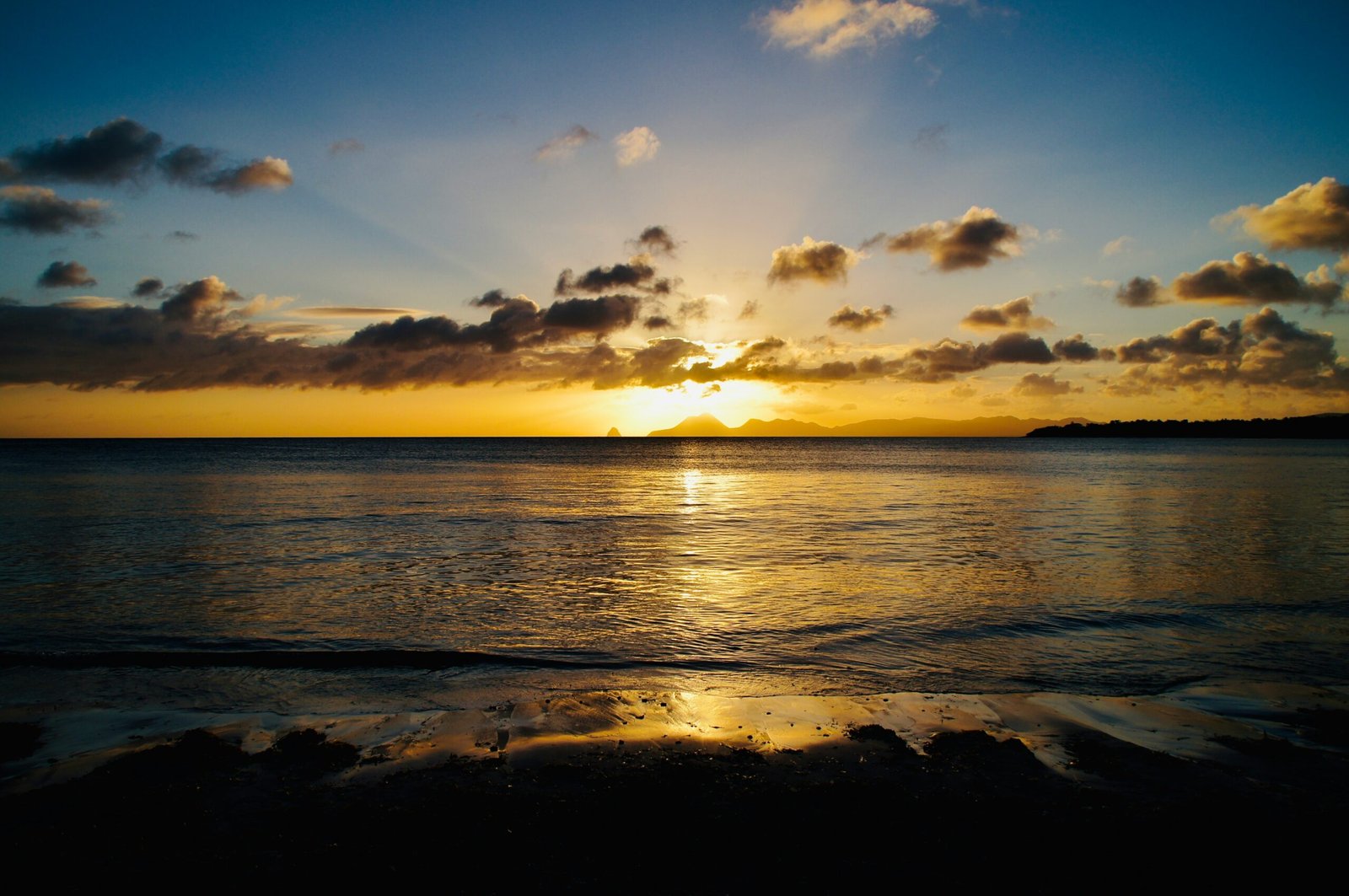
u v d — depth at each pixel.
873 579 18.42
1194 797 6.83
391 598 16.11
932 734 8.56
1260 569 19.75
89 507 34.12
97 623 13.89
